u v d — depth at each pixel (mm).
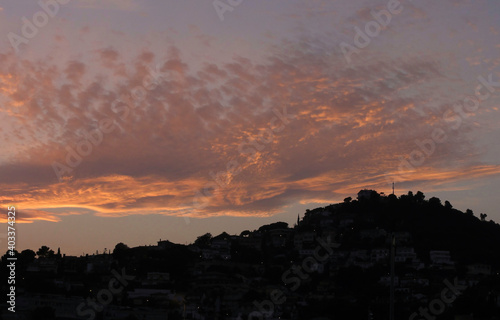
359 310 188000
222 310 197000
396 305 187875
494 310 173375
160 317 179250
